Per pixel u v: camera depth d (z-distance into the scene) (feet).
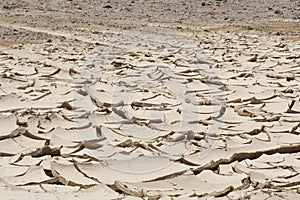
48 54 31.24
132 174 13.03
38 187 12.30
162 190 12.14
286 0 69.62
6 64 27.53
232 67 27.78
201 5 65.00
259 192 12.05
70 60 29.17
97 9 60.23
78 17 52.54
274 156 14.56
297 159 14.34
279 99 20.67
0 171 13.15
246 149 14.70
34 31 42.29
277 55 31.76
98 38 38.86
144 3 66.74
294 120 17.60
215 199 11.68
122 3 66.13
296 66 28.35
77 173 13.05
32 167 13.29
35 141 15.31
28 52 31.99
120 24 47.65
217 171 13.56
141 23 48.83
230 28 46.32
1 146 14.87
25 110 18.28
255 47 35.01
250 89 22.39
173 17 54.39
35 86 22.43
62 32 42.32
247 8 62.28
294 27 47.03
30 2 64.23
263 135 16.12
